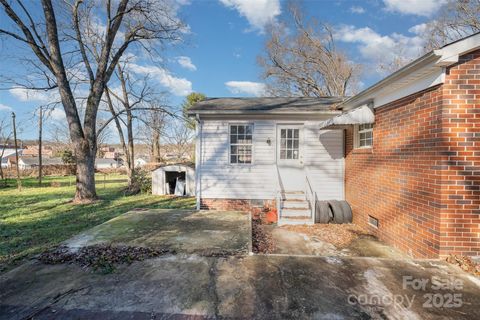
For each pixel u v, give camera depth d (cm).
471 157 365
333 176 779
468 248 368
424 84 406
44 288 287
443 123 370
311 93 2548
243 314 242
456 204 368
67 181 2019
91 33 1157
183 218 632
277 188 779
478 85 364
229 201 787
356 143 690
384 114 533
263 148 782
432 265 353
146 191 1305
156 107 1260
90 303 258
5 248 452
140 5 1015
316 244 516
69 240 452
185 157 3328
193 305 255
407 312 249
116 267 341
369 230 594
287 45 2434
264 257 380
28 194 1248
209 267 344
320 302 263
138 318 235
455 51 351
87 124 991
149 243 437
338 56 2375
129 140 1568
